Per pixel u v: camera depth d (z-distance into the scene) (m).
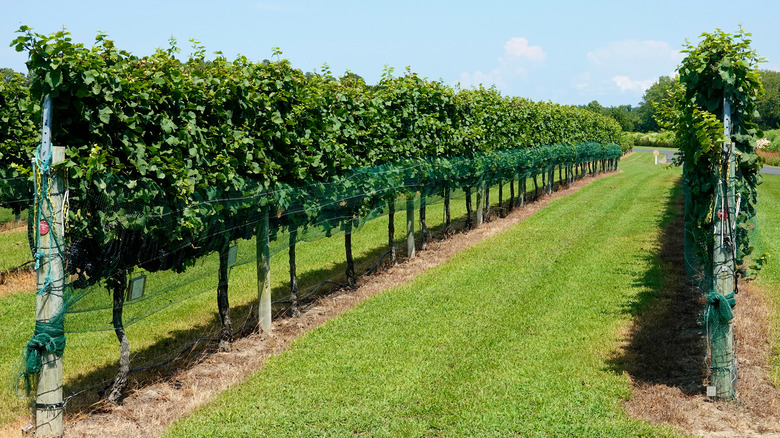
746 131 7.41
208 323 9.92
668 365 7.55
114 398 6.79
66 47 5.55
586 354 8.02
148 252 6.92
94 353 8.58
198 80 7.45
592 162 40.03
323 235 10.91
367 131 11.59
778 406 6.38
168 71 6.99
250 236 8.93
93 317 6.52
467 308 10.11
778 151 58.16
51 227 5.69
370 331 9.09
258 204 8.68
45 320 5.77
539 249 14.76
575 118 31.36
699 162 7.57
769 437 5.77
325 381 7.27
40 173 5.69
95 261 6.30
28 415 6.49
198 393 7.00
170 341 9.05
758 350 7.88
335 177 10.67
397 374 7.45
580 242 15.55
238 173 8.53
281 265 14.01
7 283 12.36
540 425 6.06
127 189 6.45
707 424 6.05
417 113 13.84
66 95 5.78
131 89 6.35
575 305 10.20
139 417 6.43
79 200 6.00
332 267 13.66
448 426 6.13
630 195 26.19
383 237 17.05
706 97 7.29
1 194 12.83
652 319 9.38
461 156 16.61
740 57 6.86
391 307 10.26
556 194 27.34
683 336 8.60
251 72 8.41
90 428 6.17
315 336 8.93
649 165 48.91
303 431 6.05
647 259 13.43
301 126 9.68
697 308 9.86
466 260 13.78
